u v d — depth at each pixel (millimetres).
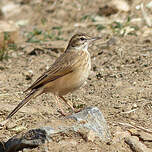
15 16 24750
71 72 11984
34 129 10391
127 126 11609
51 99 13719
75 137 10406
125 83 14172
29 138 10367
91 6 23812
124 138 10828
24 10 25234
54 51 18031
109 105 12805
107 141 10586
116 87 13969
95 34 19641
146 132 11367
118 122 11820
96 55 17047
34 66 16750
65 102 12438
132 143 10617
